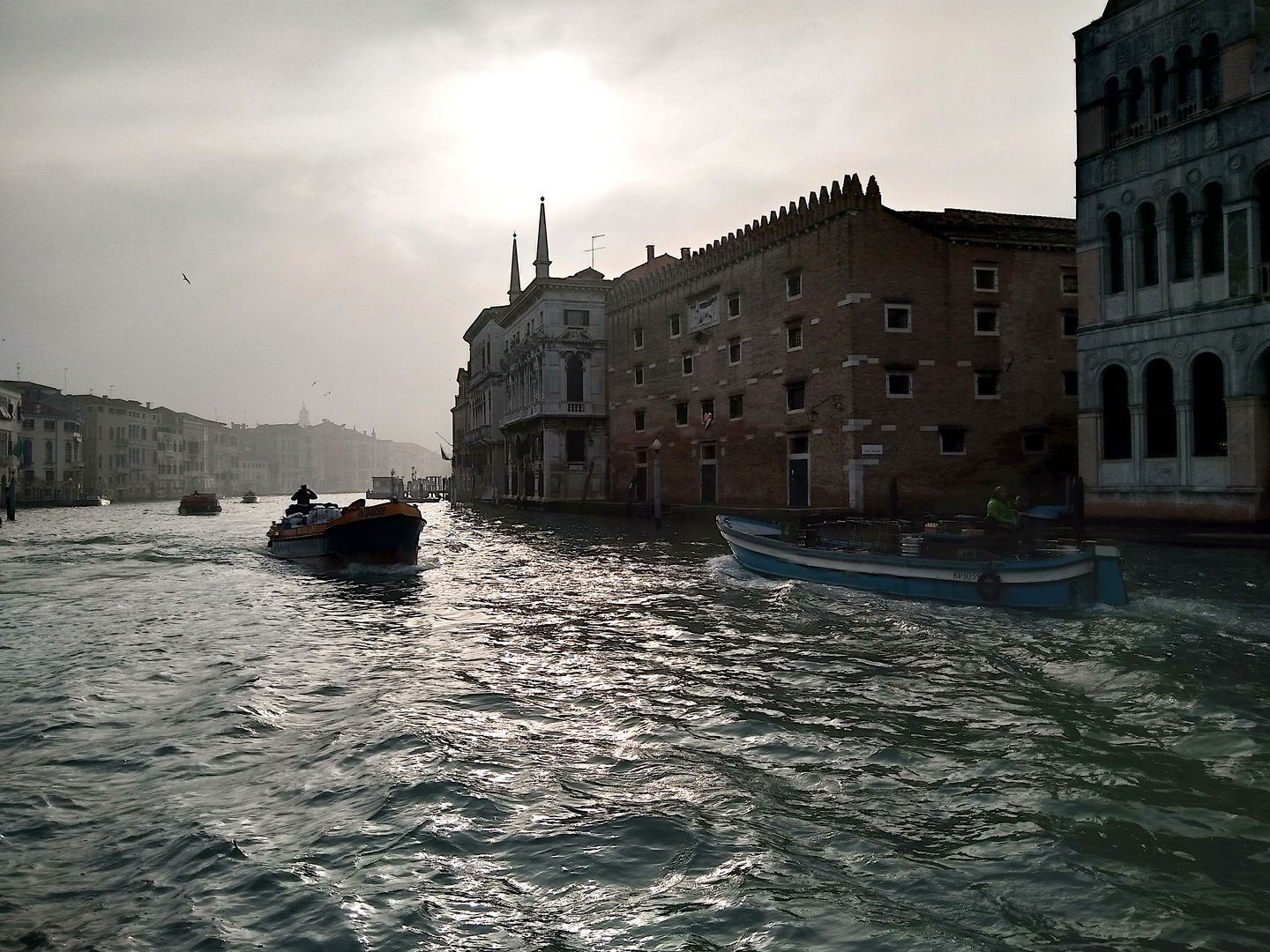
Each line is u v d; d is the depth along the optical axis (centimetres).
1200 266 2152
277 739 726
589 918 423
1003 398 3020
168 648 1135
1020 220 3200
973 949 389
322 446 19450
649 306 4184
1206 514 2125
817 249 3000
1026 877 457
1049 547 1362
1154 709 760
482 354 7219
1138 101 2327
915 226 2928
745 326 3425
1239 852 483
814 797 577
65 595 1711
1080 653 970
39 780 632
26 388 9450
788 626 1187
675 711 784
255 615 1414
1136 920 412
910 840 507
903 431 2888
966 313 2984
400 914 427
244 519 5797
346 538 2089
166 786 617
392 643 1150
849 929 408
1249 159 2030
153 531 4259
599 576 1839
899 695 823
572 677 923
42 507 8181
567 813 552
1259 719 718
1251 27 2030
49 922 429
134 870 485
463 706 812
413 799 572
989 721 738
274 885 461
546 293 5016
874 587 1443
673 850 496
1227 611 1176
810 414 3030
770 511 2859
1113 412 2427
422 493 9888
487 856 492
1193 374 2175
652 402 4159
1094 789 578
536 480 5197
